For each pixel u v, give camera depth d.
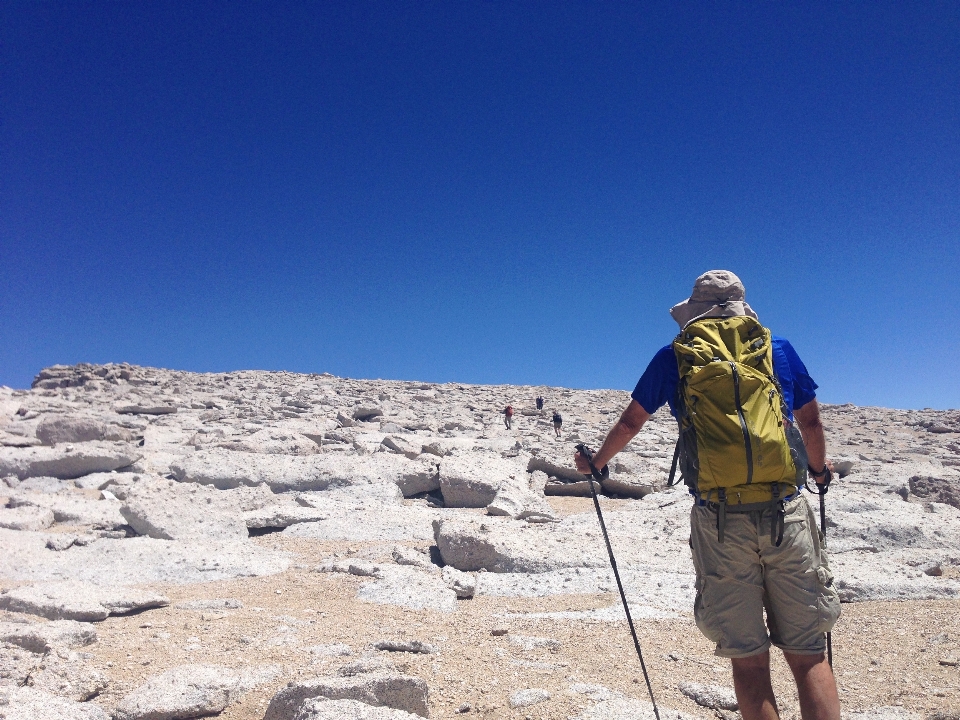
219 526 9.41
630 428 3.39
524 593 6.83
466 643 5.27
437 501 12.34
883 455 19.94
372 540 9.13
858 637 5.38
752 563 3.11
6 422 18.50
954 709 4.04
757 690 3.10
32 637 4.79
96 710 3.92
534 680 4.58
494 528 8.17
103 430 15.88
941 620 5.67
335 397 30.33
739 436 2.99
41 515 9.88
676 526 9.22
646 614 6.03
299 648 5.12
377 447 16.11
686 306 3.51
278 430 16.66
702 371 3.08
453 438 20.59
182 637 5.28
